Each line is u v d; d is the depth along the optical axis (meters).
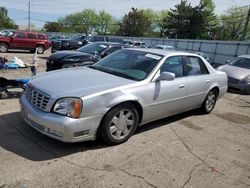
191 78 5.46
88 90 3.79
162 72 4.72
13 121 4.71
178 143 4.52
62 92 3.70
